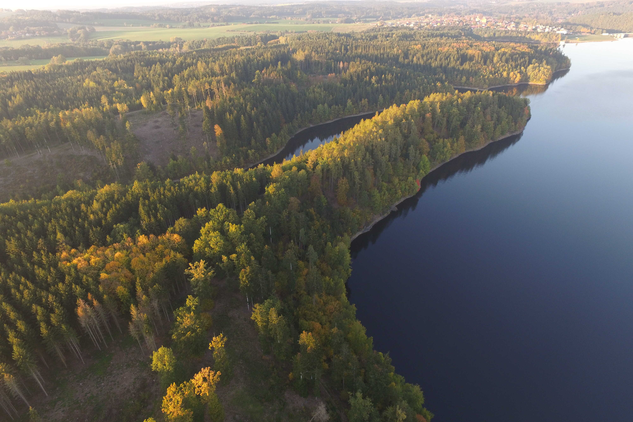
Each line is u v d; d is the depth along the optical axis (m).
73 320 72.56
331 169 141.62
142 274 77.94
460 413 77.38
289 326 77.62
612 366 89.00
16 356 59.34
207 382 57.81
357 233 138.88
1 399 57.72
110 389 64.50
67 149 183.62
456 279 119.12
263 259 92.06
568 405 79.62
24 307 71.62
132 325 67.25
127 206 118.94
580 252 132.62
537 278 119.56
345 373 68.19
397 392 65.44
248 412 63.16
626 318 103.25
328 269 100.75
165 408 54.41
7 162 169.38
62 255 89.44
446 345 94.19
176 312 72.56
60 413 60.62
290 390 68.44
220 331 77.69
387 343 94.38
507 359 90.56
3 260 96.56
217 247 89.25
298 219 113.12
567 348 93.94
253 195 135.25
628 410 78.88
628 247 134.88
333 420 64.44
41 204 122.25
